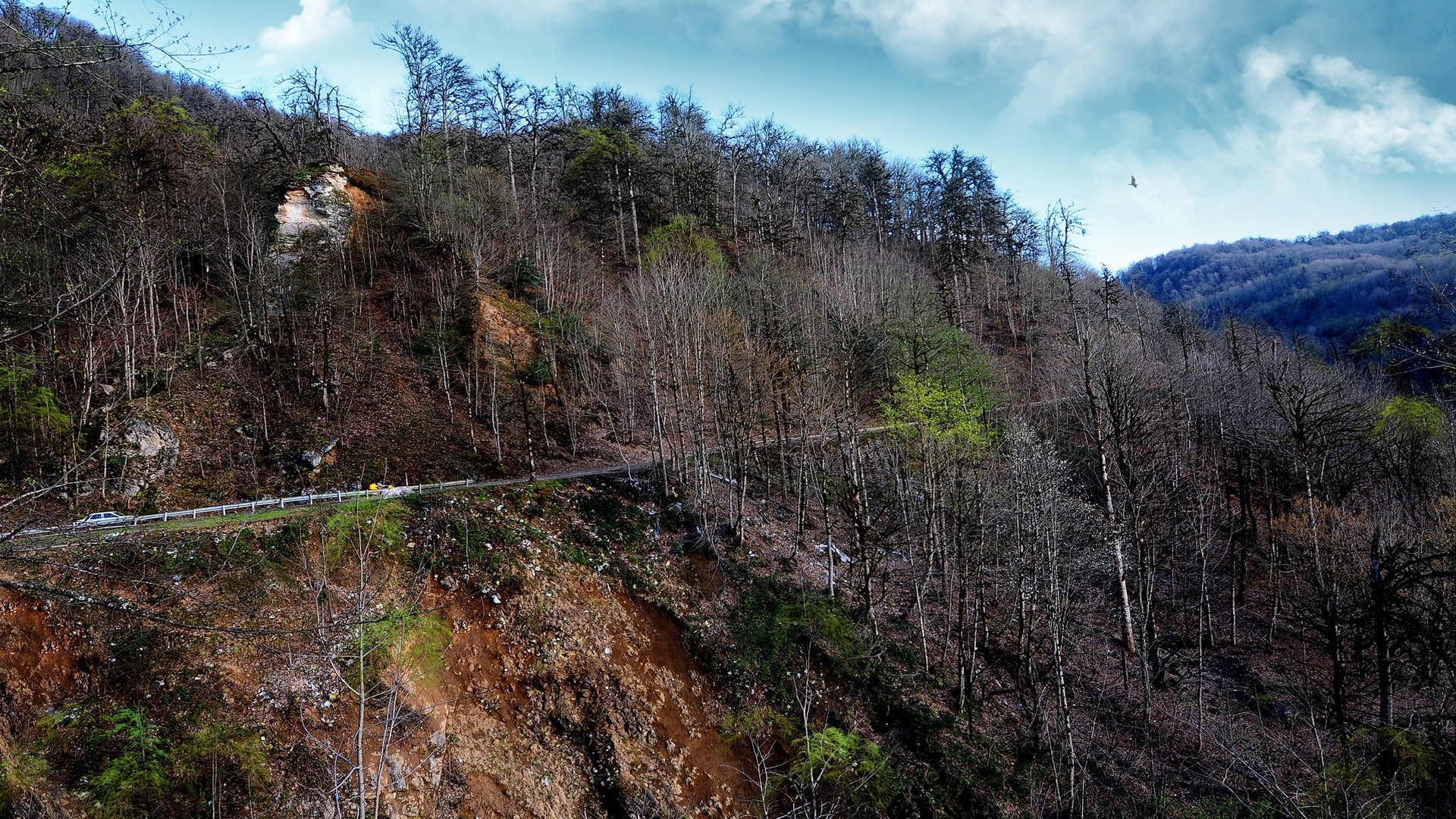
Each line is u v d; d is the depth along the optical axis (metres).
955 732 25.08
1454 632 19.38
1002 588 30.77
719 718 25.53
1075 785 22.66
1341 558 27.45
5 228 8.72
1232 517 37.03
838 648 28.02
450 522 28.17
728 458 37.97
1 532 7.59
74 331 31.84
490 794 20.88
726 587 30.31
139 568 22.16
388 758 19.66
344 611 21.97
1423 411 30.89
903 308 45.44
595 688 24.58
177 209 37.91
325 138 52.53
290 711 19.72
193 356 36.72
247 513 26.98
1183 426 39.22
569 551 29.62
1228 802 21.67
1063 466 30.64
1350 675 24.86
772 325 42.72
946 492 29.14
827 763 22.83
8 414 26.73
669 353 37.50
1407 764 19.73
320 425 36.09
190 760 18.08
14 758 17.17
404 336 43.66
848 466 33.34
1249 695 26.92
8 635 19.23
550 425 41.62
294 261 44.38
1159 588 33.78
